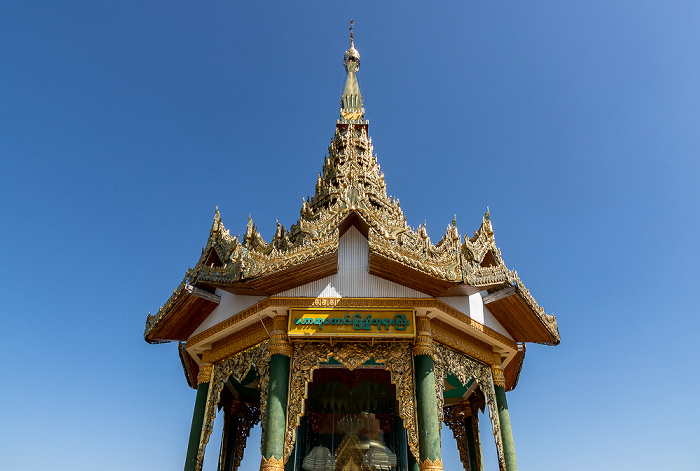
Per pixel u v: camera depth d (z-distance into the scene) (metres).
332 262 19.16
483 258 23.38
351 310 19.66
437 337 20.48
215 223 23.42
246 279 18.58
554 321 23.66
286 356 19.36
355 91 33.47
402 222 24.11
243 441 27.53
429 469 17.31
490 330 22.56
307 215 24.28
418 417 18.36
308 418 22.39
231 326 21.12
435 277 18.72
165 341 24.84
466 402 27.45
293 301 19.75
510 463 21.28
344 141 29.83
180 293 21.30
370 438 22.02
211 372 22.38
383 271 19.64
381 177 28.59
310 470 21.19
